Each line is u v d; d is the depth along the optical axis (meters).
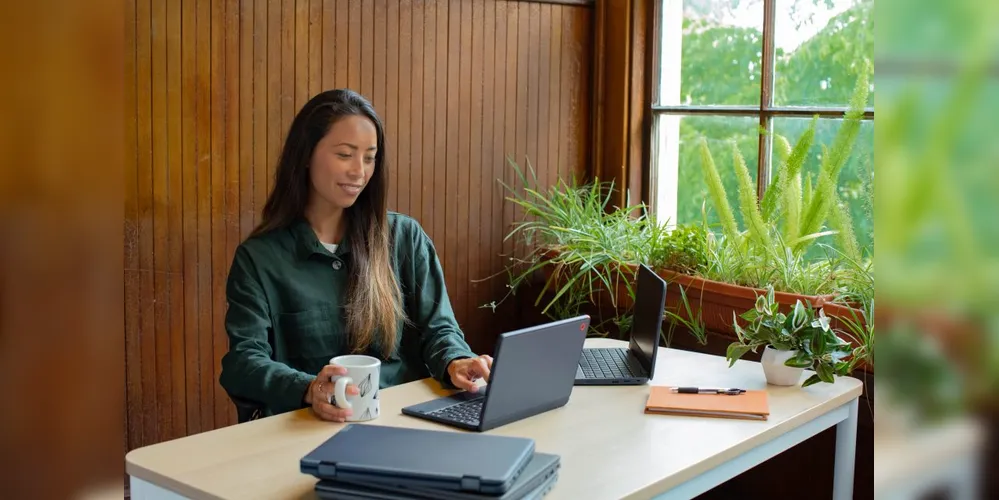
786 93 3.18
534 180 3.64
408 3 3.26
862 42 2.92
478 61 3.45
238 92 2.95
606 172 3.74
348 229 2.22
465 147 3.46
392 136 3.27
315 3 3.06
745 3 3.27
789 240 2.93
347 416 1.78
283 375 1.90
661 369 2.24
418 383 2.09
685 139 3.53
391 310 2.20
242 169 2.98
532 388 1.82
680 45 3.51
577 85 3.71
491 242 3.58
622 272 3.19
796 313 2.09
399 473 1.30
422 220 3.38
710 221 3.44
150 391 2.89
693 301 2.95
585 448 1.64
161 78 2.81
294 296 2.12
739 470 1.73
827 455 2.79
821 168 2.86
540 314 3.64
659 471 1.52
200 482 1.44
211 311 2.98
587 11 3.70
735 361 2.19
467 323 3.55
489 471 1.29
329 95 2.16
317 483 1.36
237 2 2.91
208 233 2.94
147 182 2.82
